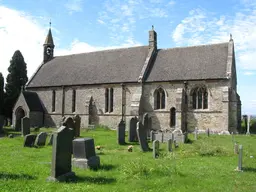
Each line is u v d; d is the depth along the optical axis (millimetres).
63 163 11086
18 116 46344
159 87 38438
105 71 44000
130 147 19453
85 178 11281
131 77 40469
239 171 12914
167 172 12000
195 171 12711
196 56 39562
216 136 31062
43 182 10492
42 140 21641
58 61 52500
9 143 22500
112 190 9633
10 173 11719
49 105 47344
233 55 38594
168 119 37562
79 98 44562
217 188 10109
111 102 41875
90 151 13633
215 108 35094
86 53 50375
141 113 38781
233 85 38062
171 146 19078
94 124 42781
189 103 36656
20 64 57938
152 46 43188
